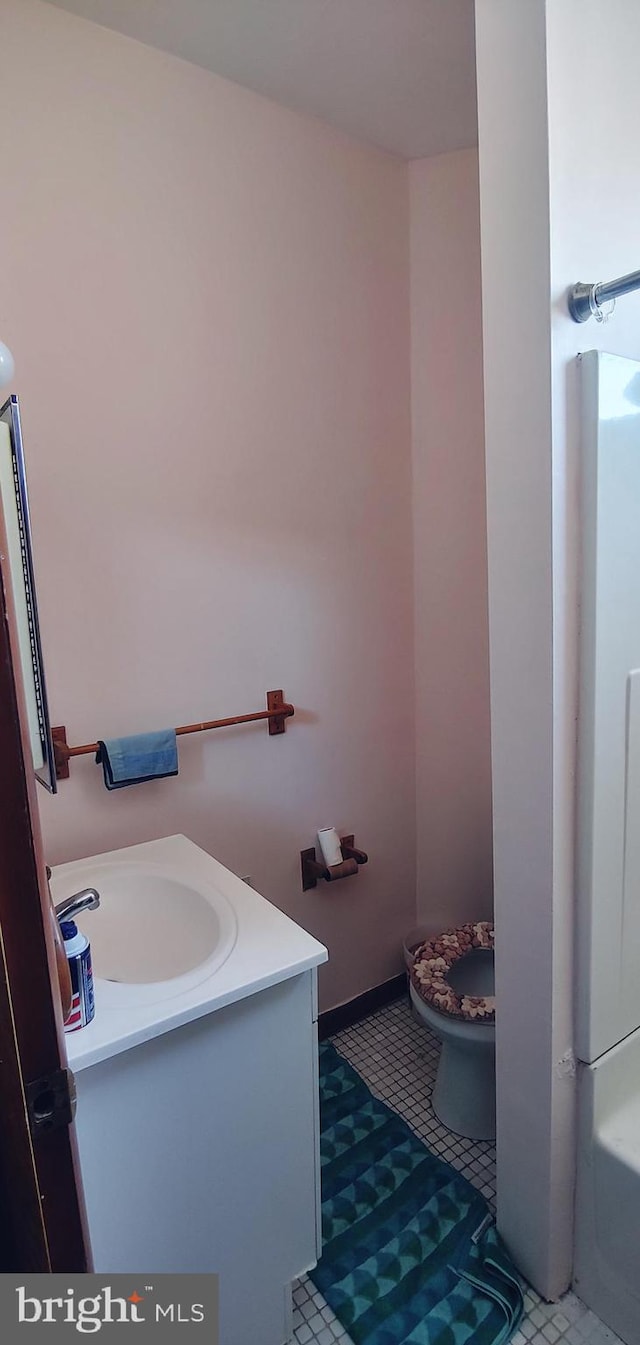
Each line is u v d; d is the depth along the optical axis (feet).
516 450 3.45
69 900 3.23
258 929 3.79
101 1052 2.91
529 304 3.27
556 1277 4.17
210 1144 3.42
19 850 1.95
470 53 4.63
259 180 5.17
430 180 6.00
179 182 4.78
